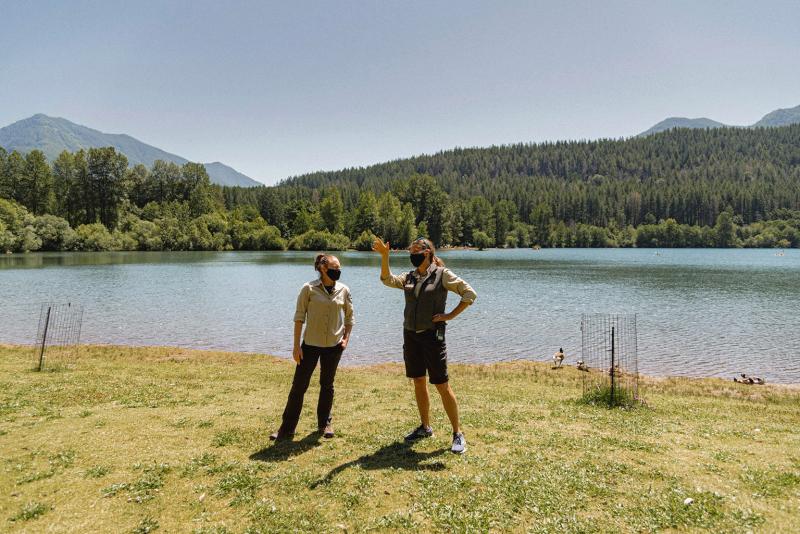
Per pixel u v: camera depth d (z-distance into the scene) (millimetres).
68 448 6148
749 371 18203
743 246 175750
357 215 148125
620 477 5348
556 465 5672
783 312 32531
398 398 10125
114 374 12484
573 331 26219
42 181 117250
